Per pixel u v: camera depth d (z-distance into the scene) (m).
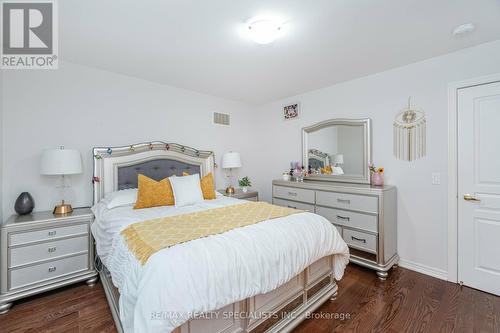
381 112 2.84
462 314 1.83
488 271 2.14
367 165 2.94
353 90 3.10
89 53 2.33
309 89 3.52
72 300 2.05
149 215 2.06
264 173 4.41
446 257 2.38
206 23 1.81
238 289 1.29
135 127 3.04
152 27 1.86
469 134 2.24
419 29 1.90
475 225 2.21
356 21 1.78
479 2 1.56
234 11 1.66
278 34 1.96
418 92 2.54
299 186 3.27
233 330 1.39
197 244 1.36
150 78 3.05
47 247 2.09
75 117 2.61
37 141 2.40
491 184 2.13
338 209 2.81
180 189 2.55
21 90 2.32
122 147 2.87
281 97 3.96
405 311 1.88
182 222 1.81
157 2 1.56
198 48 2.22
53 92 2.48
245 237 1.51
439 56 2.40
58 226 2.15
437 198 2.44
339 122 3.22
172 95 3.37
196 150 3.56
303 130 3.70
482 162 2.18
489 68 2.12
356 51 2.29
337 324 1.74
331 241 1.92
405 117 2.64
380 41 2.10
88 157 2.69
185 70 2.78
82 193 2.65
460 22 1.80
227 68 2.71
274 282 1.46
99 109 2.76
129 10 1.64
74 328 1.71
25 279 1.98
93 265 2.33
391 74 2.74
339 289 2.22
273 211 2.15
